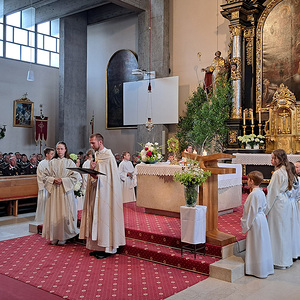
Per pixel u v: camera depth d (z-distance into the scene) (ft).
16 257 19.24
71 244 21.94
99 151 19.57
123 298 14.06
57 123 64.80
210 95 43.34
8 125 58.49
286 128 38.86
